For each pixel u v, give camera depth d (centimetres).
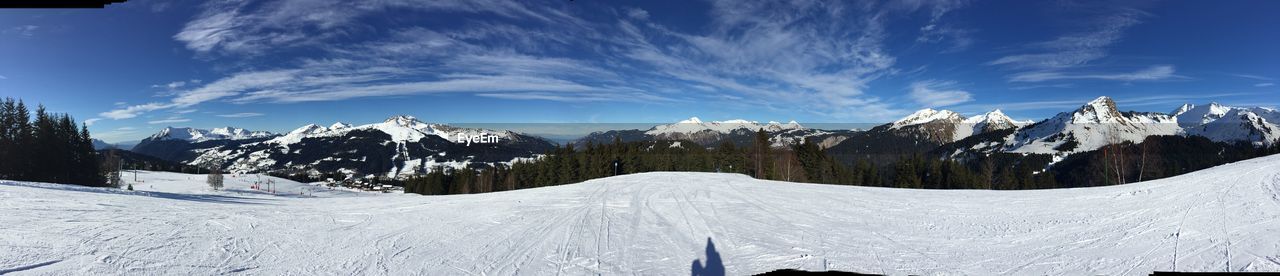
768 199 1755
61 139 6147
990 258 972
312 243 1058
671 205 1642
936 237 1153
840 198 1772
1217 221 1109
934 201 1678
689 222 1357
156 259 852
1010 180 6275
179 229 1098
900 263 951
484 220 1382
